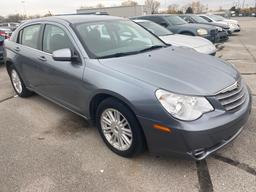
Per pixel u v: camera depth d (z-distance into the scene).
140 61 3.21
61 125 4.05
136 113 2.70
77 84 3.39
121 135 3.06
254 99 4.69
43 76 4.14
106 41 3.69
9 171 2.99
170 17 10.80
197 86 2.67
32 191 2.68
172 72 2.90
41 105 4.89
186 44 6.63
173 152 2.60
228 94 2.75
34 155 3.28
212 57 3.71
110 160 3.11
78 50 3.44
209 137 2.51
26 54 4.51
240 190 2.54
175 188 2.62
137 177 2.80
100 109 3.19
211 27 10.37
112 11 33.50
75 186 2.72
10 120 4.33
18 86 5.31
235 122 2.68
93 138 3.62
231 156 3.04
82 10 34.41
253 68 7.08
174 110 2.51
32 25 4.55
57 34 3.86
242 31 19.55
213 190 2.57
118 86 2.84
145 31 4.46
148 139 2.72
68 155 3.25
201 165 2.92
